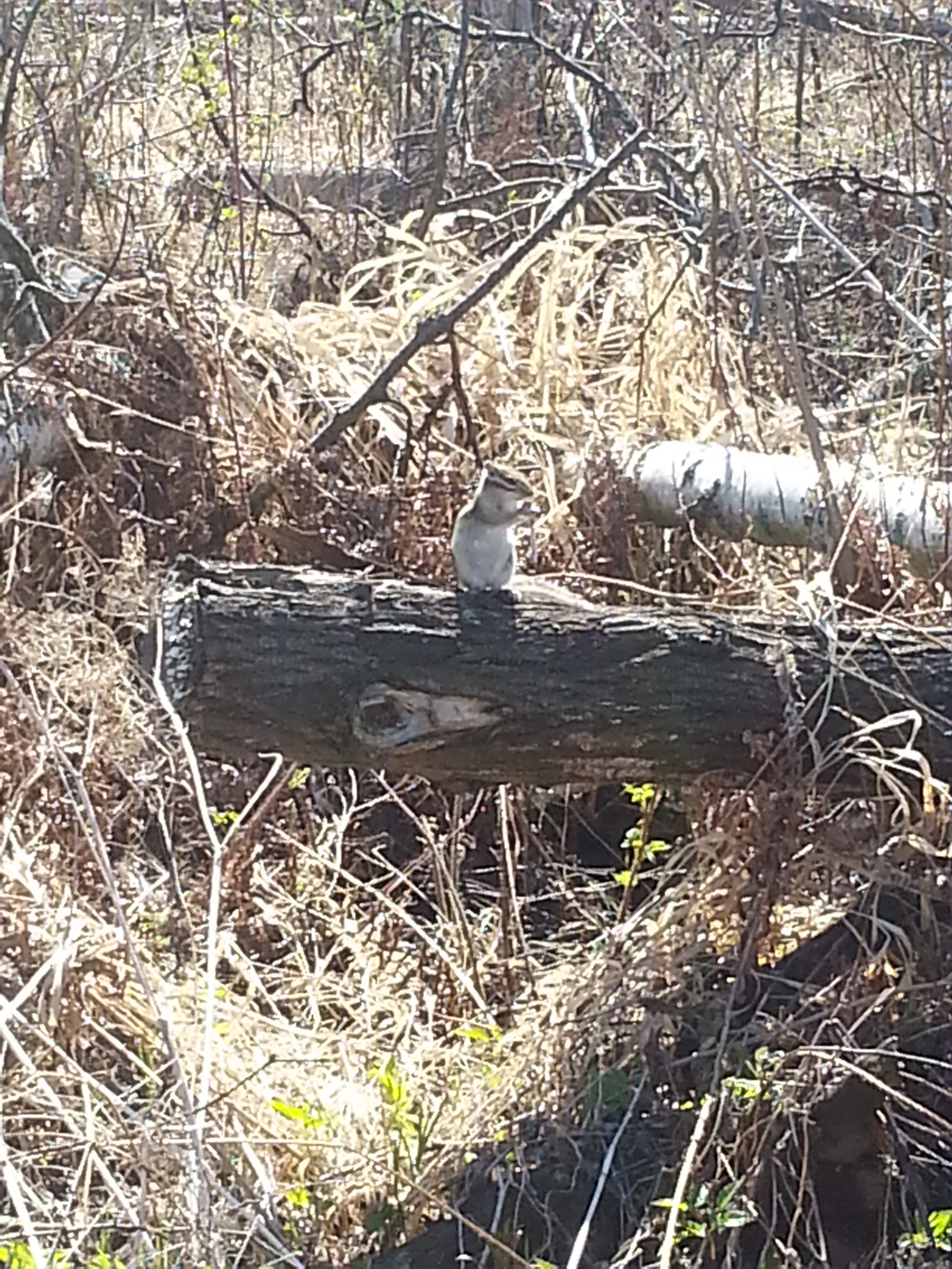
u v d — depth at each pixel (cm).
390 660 329
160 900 425
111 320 575
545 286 635
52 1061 356
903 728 346
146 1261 298
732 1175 307
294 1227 331
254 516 533
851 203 830
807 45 967
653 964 366
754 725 341
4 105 754
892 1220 321
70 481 556
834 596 391
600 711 335
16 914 383
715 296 559
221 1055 369
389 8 912
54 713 438
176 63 908
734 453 514
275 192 855
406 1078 377
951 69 616
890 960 352
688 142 860
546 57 859
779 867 344
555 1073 359
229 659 329
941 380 465
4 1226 308
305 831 465
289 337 602
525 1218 326
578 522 528
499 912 450
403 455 541
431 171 877
